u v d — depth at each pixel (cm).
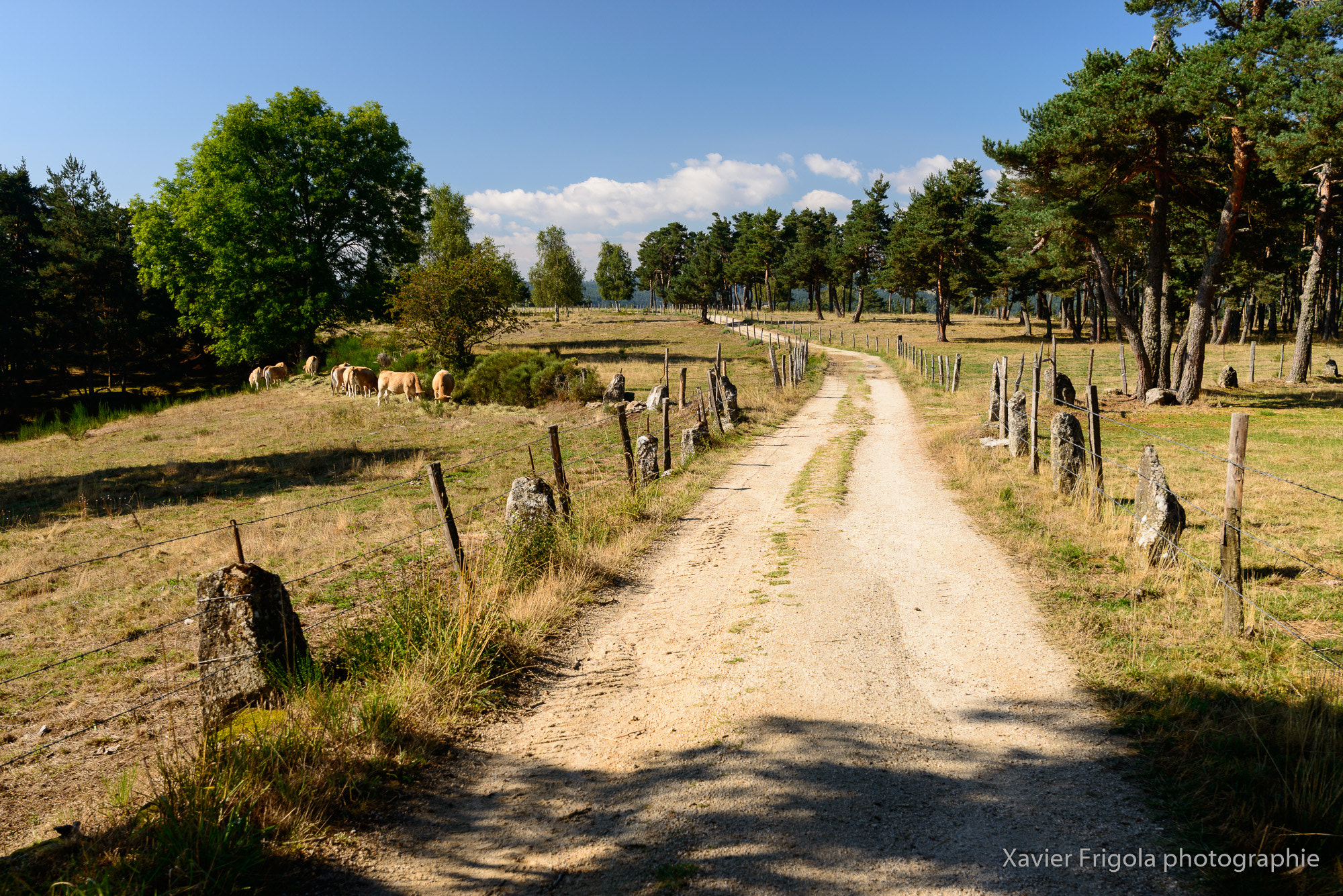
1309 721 441
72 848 384
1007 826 385
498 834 404
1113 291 2672
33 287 4697
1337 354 4647
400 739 496
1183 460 1470
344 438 2186
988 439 1667
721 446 1866
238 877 359
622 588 860
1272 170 2205
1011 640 639
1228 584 607
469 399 2939
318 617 789
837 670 600
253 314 4100
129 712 570
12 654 741
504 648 649
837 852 370
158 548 1115
